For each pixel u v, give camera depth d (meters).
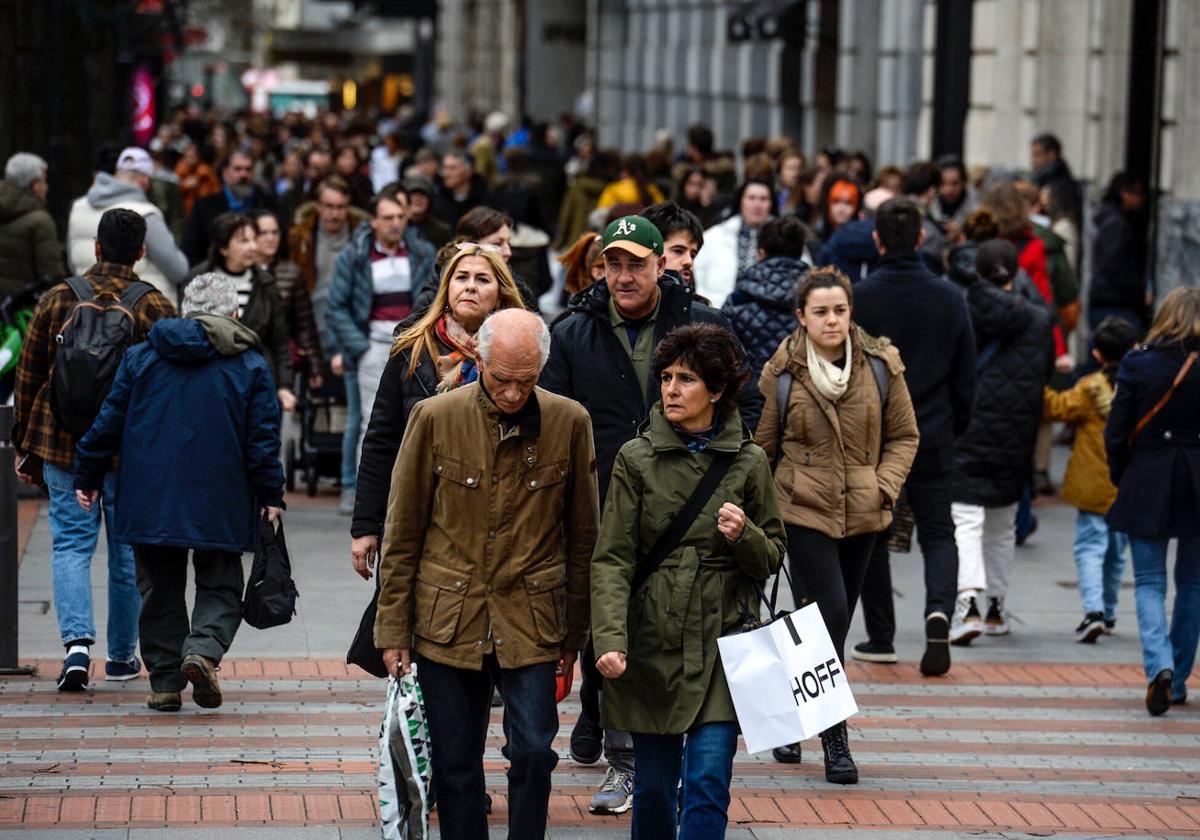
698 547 16.81
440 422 16.64
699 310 19.97
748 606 17.02
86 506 22.52
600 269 23.12
